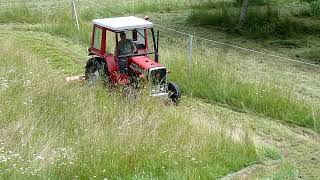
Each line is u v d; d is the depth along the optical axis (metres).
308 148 11.92
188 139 11.11
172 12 26.91
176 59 16.00
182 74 15.37
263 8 26.22
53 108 11.76
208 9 26.70
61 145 10.28
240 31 22.80
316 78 17.11
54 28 21.31
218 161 10.59
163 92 13.54
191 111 13.13
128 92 12.95
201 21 24.44
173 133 11.20
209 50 19.80
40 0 27.61
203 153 10.65
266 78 16.19
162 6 27.38
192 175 9.70
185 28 23.48
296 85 16.20
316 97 15.17
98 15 24.48
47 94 12.42
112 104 12.41
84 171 9.56
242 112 13.96
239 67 17.75
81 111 11.80
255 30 22.95
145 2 28.08
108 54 14.13
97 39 14.43
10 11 23.52
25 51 16.42
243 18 23.61
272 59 19.12
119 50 13.74
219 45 20.77
